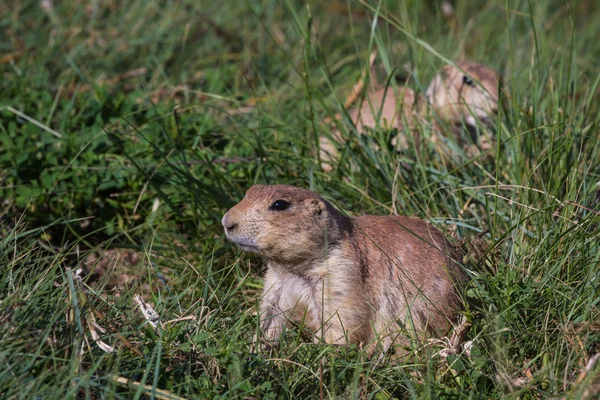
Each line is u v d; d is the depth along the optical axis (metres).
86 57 15.20
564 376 7.34
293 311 8.85
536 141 10.73
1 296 7.56
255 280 9.74
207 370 7.62
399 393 7.62
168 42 15.93
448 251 9.02
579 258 8.84
